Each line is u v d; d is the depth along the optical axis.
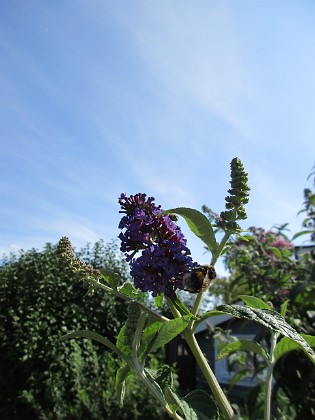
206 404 1.36
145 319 1.38
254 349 1.75
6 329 9.09
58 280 9.45
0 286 9.41
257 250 4.39
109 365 8.62
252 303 1.74
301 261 4.36
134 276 1.46
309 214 4.71
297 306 3.49
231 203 1.57
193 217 1.54
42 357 8.49
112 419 7.13
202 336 11.38
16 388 8.45
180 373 11.18
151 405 7.31
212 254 1.55
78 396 7.77
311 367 3.21
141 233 1.55
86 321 9.26
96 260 10.62
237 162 1.58
